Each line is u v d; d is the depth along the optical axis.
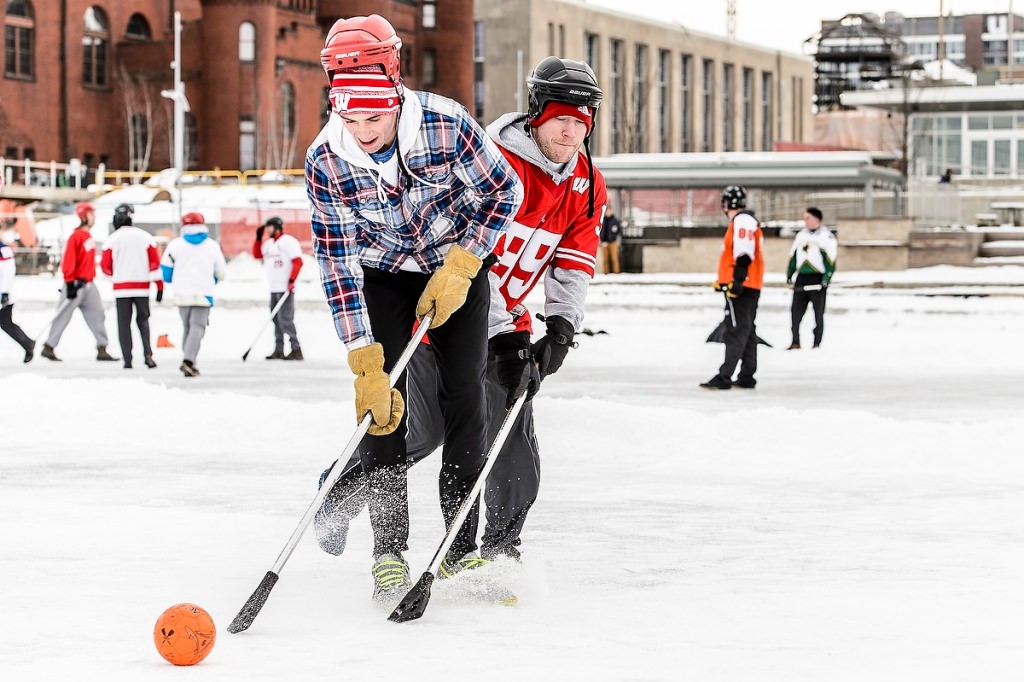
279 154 81.00
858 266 47.06
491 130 5.67
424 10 90.19
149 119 81.31
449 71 90.44
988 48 175.50
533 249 5.71
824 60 124.81
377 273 5.47
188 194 56.84
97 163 82.75
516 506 5.69
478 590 5.39
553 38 95.88
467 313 5.39
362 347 5.32
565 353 5.76
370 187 5.16
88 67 82.56
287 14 81.94
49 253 52.47
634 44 103.69
